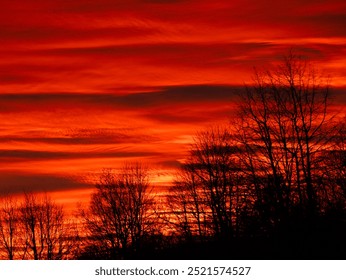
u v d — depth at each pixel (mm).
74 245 130750
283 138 98188
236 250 97938
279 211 93188
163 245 112125
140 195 126625
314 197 91812
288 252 89812
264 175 97750
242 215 98000
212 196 107688
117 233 125938
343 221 87875
